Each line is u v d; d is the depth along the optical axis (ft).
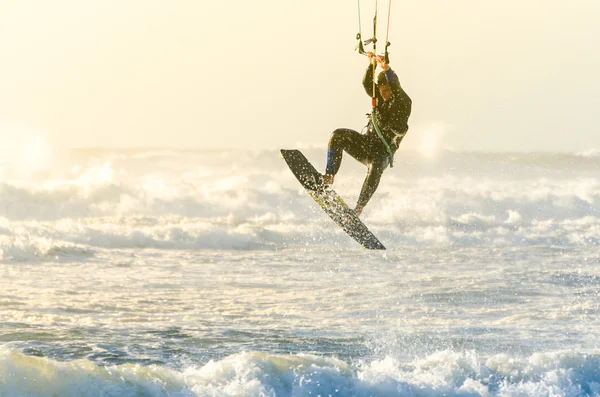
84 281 177.99
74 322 129.80
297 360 91.66
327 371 89.40
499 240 280.92
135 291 166.40
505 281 185.26
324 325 134.41
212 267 209.87
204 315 141.49
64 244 226.38
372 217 330.13
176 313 142.51
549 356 100.12
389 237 283.18
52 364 81.41
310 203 365.81
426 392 89.40
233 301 157.48
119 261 215.31
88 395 78.69
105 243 251.80
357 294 167.22
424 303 157.17
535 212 360.89
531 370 96.84
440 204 361.30
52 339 115.44
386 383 89.20
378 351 116.37
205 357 108.78
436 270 205.87
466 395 89.81
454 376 93.61
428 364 96.68
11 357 80.79
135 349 111.34
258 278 190.19
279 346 117.08
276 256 236.22
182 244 255.50
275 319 139.03
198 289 171.63
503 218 350.43
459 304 156.56
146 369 85.61
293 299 160.56
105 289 167.53
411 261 225.15
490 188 451.12
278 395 84.38
